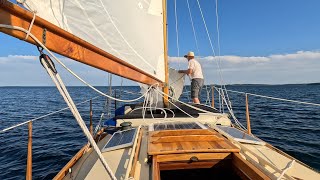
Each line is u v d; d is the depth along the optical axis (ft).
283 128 37.50
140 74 11.04
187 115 15.75
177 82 25.80
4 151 27.17
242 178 7.84
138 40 10.23
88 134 4.58
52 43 4.67
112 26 7.71
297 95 145.38
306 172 8.26
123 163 8.68
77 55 5.49
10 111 68.95
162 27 14.88
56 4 5.41
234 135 11.46
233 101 99.66
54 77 4.41
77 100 98.58
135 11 9.74
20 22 3.94
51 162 23.29
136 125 14.47
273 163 8.83
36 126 43.29
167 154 8.45
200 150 8.48
